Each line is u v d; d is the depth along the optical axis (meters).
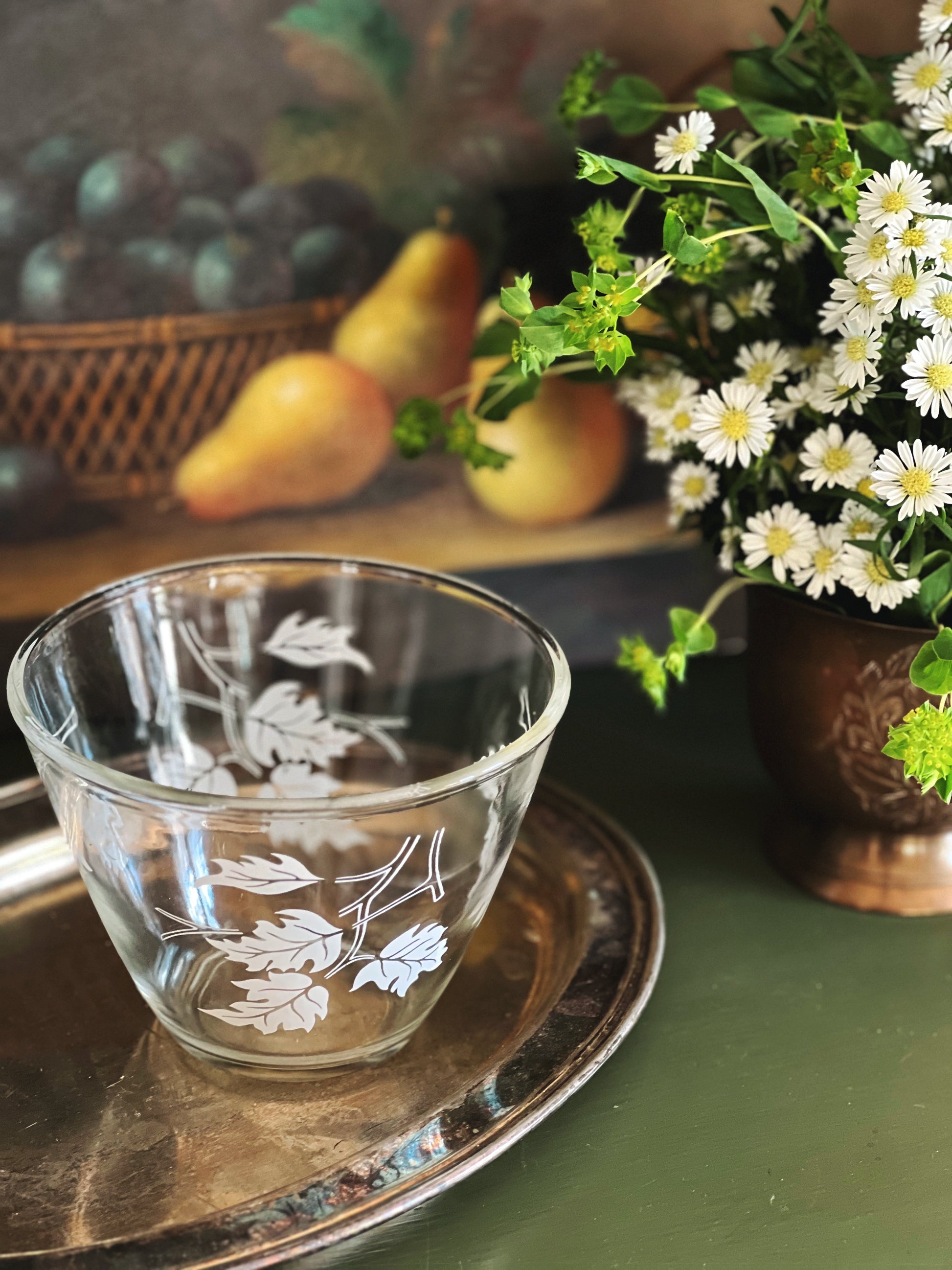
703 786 0.64
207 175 0.59
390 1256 0.46
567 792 0.62
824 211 0.53
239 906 0.47
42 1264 0.44
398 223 0.61
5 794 0.61
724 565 0.53
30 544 0.61
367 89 0.59
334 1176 0.46
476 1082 0.49
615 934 0.55
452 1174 0.46
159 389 0.61
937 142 0.50
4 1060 0.51
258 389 0.62
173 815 0.46
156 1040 0.52
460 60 0.60
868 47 0.63
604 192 0.63
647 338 0.55
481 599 0.56
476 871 0.49
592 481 0.67
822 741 0.55
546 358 0.46
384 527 0.65
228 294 0.61
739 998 0.54
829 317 0.49
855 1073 0.51
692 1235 0.46
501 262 0.63
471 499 0.66
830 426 0.50
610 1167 0.48
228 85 0.58
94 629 0.55
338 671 0.63
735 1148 0.49
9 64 0.56
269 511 0.64
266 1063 0.50
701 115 0.49
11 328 0.59
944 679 0.48
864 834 0.57
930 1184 0.48
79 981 0.54
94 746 0.56
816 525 0.53
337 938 0.48
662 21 0.61
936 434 0.51
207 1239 0.45
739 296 0.55
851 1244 0.46
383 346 0.63
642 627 0.70
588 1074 0.49
